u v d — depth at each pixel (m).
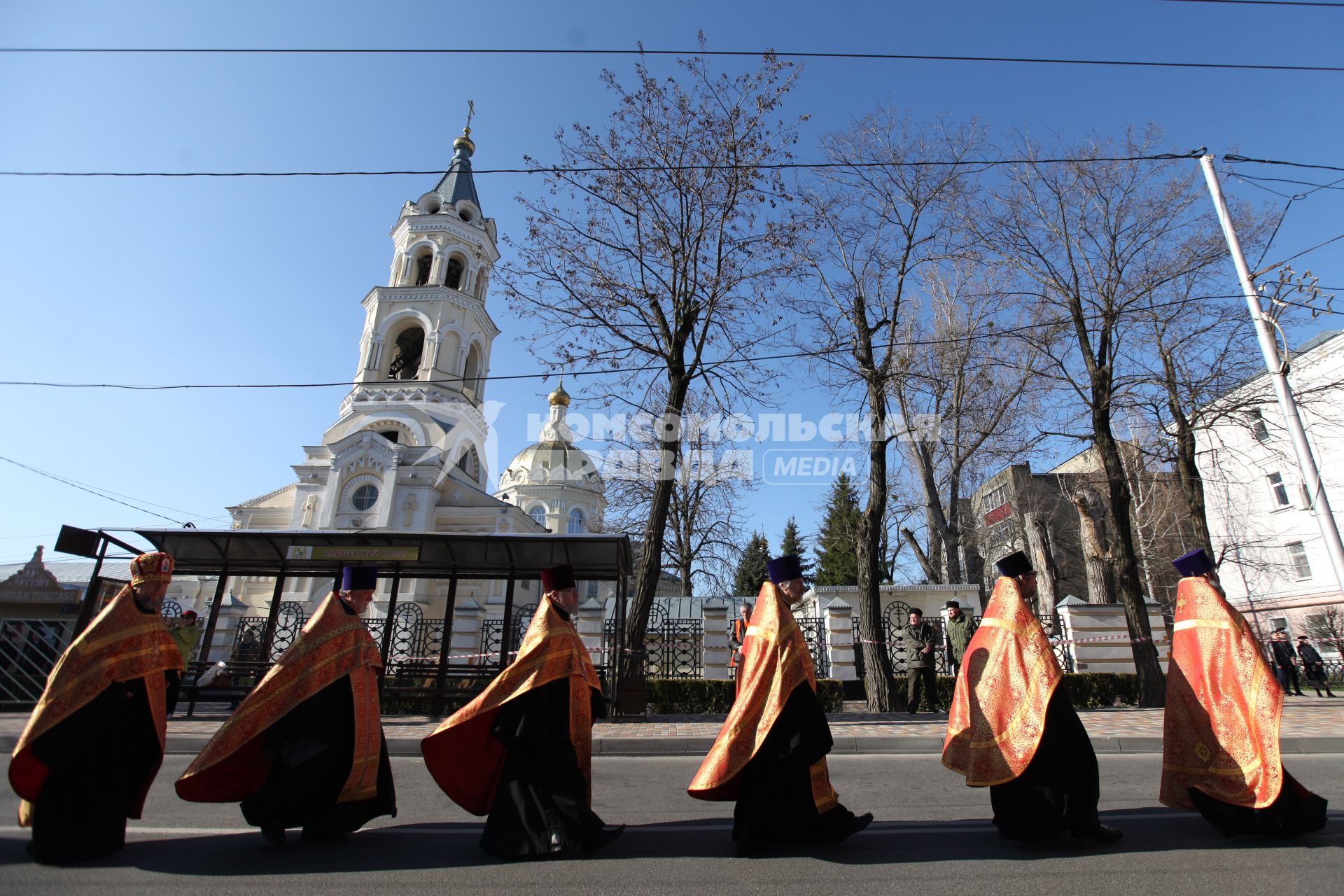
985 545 30.75
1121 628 15.76
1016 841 4.46
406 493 34.84
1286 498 28.67
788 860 4.11
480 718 4.48
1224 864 3.92
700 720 12.50
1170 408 17.50
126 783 4.21
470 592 31.81
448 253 41.50
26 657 12.24
